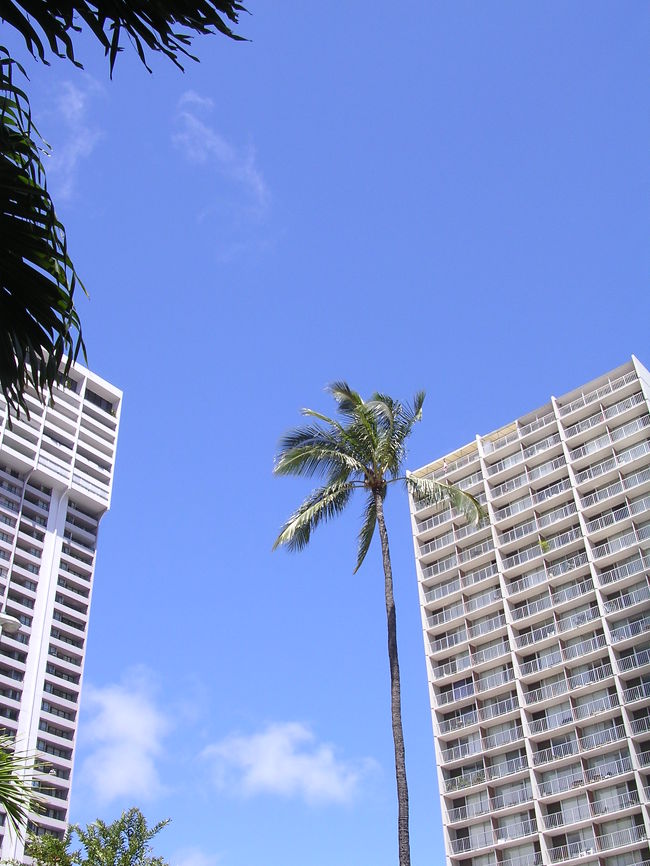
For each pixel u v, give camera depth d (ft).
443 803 253.85
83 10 23.62
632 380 283.38
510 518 285.64
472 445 309.42
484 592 284.00
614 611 251.39
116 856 101.76
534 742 248.93
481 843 243.19
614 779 229.25
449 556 298.56
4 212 23.45
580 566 262.47
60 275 24.08
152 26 24.18
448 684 276.21
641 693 237.66
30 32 23.52
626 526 262.06
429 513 310.45
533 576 273.54
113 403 465.47
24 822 35.50
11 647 353.72
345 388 113.19
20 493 391.24
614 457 272.51
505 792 246.88
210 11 24.52
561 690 250.37
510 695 261.24
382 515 106.01
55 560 389.39
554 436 292.61
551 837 234.38
